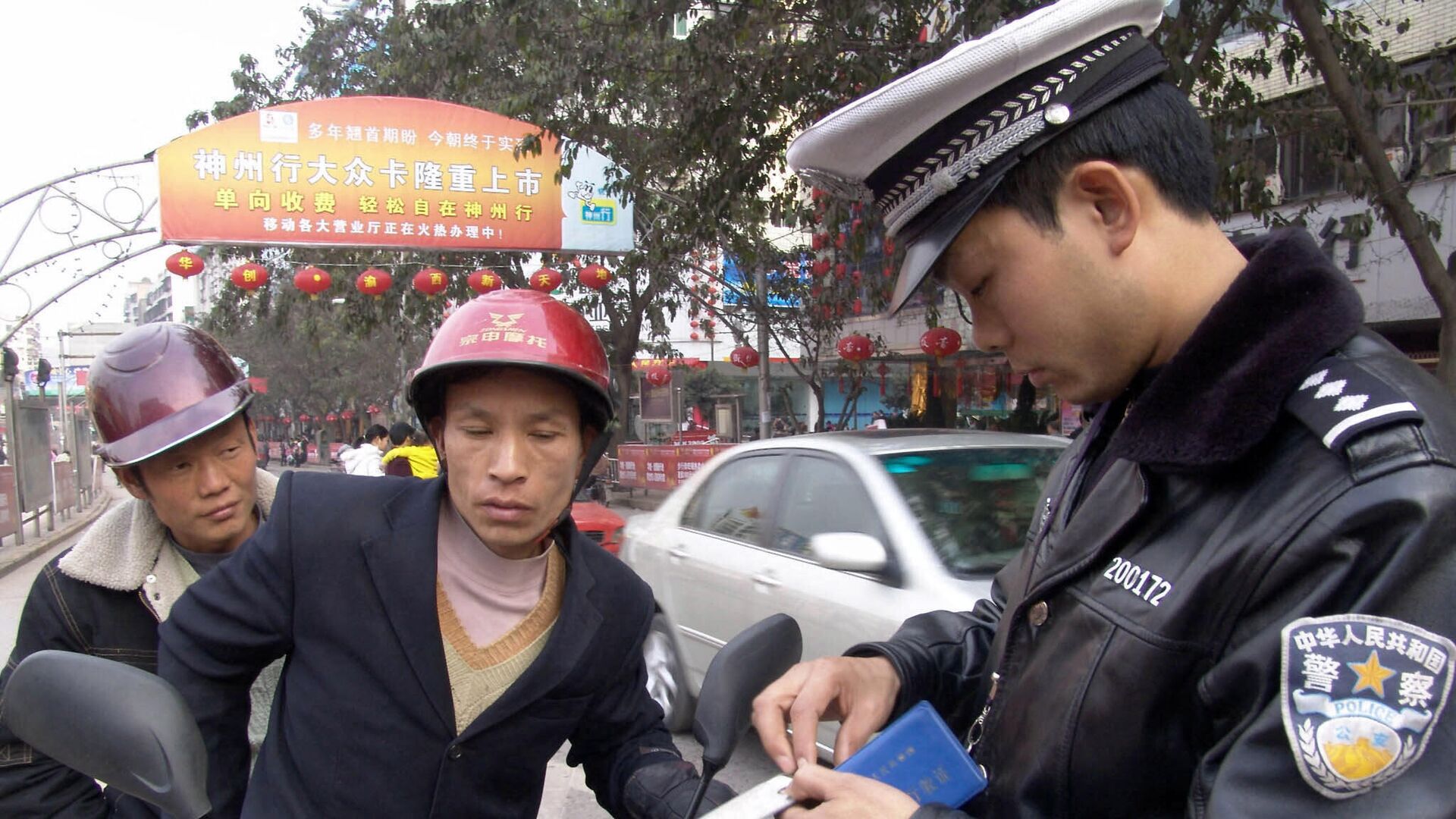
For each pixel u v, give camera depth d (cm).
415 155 1041
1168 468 81
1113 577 87
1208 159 91
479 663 120
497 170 1059
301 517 119
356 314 1409
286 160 1016
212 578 120
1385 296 844
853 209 720
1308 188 880
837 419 2222
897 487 317
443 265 1338
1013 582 126
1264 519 76
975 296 97
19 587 895
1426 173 805
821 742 304
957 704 128
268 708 158
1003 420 1270
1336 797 65
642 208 1202
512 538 113
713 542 384
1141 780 82
